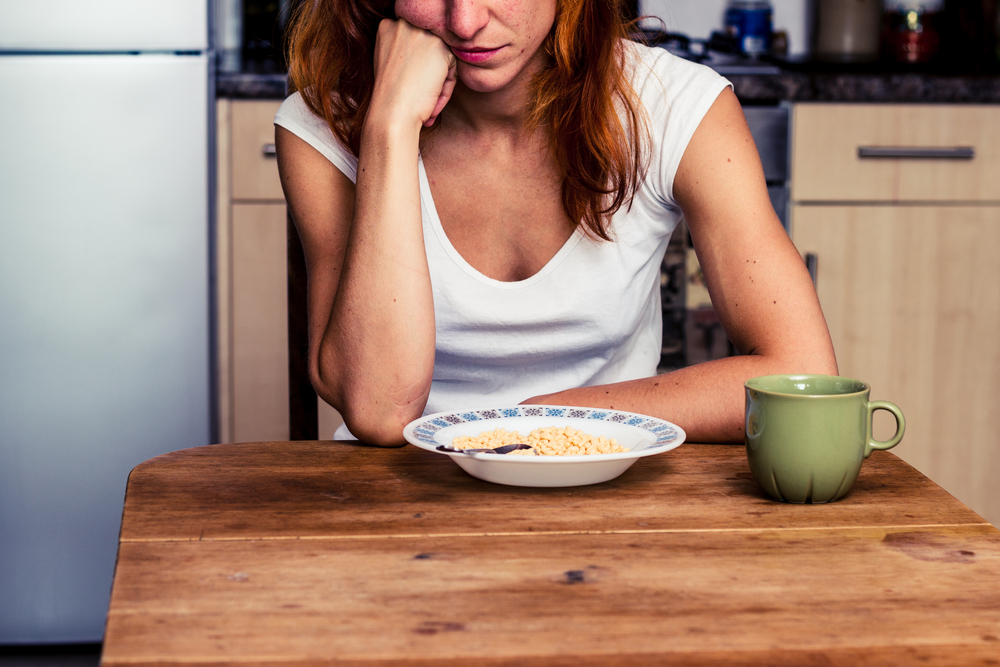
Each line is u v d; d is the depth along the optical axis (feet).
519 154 3.60
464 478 2.53
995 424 7.86
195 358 6.99
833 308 7.64
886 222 7.57
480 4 2.97
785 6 9.22
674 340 7.69
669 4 9.12
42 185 6.75
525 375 3.95
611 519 2.20
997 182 7.56
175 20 6.72
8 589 7.00
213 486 2.45
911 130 7.48
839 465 2.28
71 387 6.93
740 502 2.33
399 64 3.22
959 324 7.72
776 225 3.43
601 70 3.35
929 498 2.37
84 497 7.00
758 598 1.78
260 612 1.71
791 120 7.43
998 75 7.49
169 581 1.84
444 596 1.78
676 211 3.77
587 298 3.71
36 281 6.82
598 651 1.58
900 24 8.79
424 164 3.68
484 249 3.73
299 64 3.63
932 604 1.76
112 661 1.53
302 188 3.66
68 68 6.66
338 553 1.99
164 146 6.82
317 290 3.55
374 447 2.89
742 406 2.90
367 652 1.57
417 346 3.05
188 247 6.92
